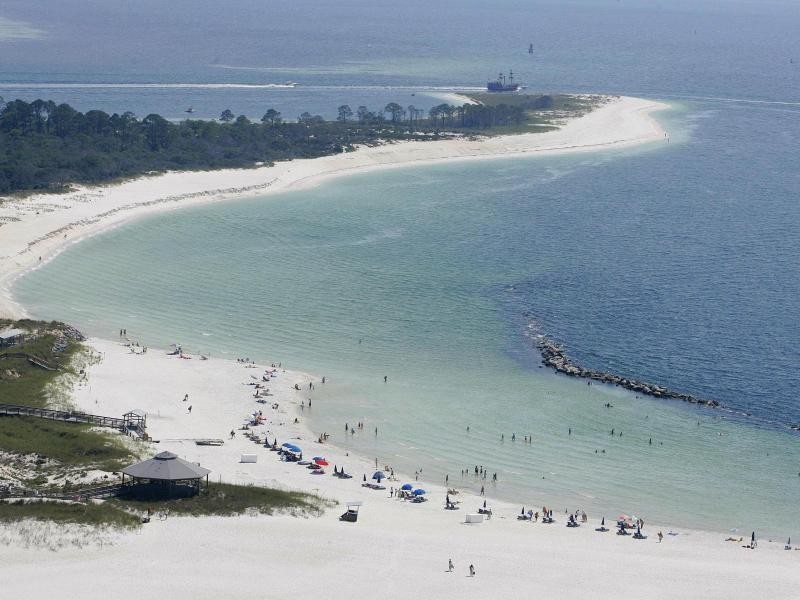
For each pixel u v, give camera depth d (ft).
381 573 602.44
